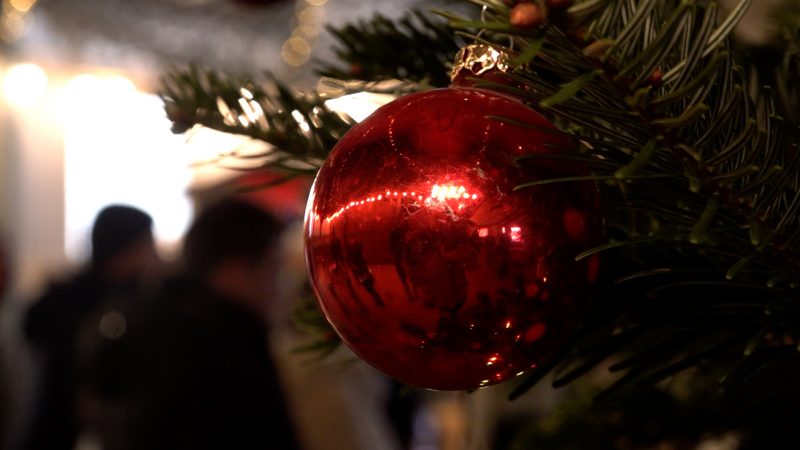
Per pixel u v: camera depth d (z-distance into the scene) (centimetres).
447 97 84
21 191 656
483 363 84
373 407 300
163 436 270
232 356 273
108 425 283
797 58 97
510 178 79
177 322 276
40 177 675
